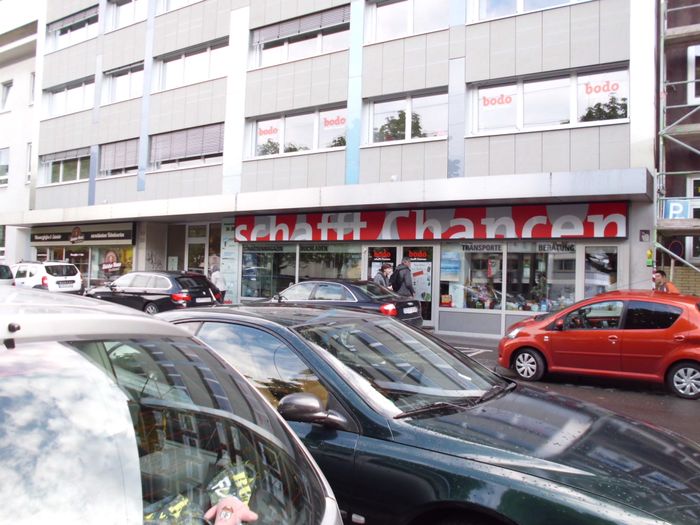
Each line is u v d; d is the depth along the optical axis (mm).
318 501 1735
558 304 12328
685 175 11750
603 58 11883
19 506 1167
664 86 11180
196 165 18297
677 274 11602
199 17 18547
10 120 25750
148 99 19734
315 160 15766
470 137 13250
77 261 22406
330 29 15914
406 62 14297
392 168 14398
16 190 25016
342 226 15133
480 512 2178
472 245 13445
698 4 11984
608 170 10859
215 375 1989
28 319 1479
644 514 2035
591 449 2486
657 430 2986
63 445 1323
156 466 1472
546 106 12711
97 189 21172
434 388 3070
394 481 2391
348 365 2994
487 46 13195
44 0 23906
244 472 1662
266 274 16922
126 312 1924
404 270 12461
